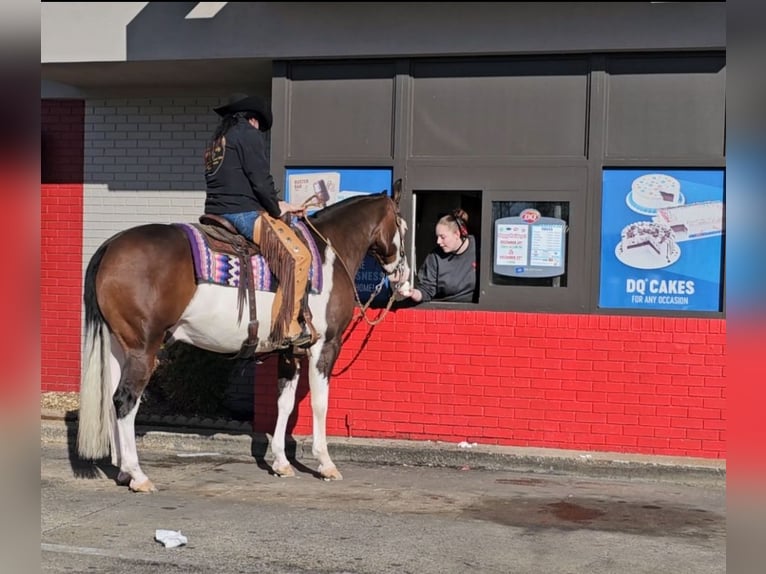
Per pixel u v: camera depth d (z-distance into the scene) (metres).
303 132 8.59
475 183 8.23
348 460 8.11
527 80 8.16
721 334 7.68
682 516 6.46
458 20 8.09
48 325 10.38
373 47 8.26
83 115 10.28
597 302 8.03
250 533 5.84
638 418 7.83
